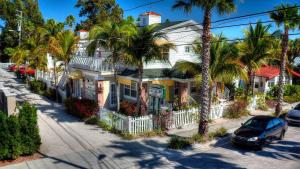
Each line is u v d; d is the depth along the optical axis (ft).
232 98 89.30
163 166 39.09
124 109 69.21
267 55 78.07
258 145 46.44
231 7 46.73
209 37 47.70
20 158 40.24
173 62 76.84
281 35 73.56
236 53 59.00
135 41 56.65
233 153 45.24
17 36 206.39
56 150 43.80
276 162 41.55
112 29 59.00
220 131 54.49
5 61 217.36
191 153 44.65
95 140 48.91
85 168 37.65
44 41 90.17
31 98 88.38
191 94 78.38
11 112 49.06
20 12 192.95
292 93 102.01
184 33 78.28
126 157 41.75
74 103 66.64
